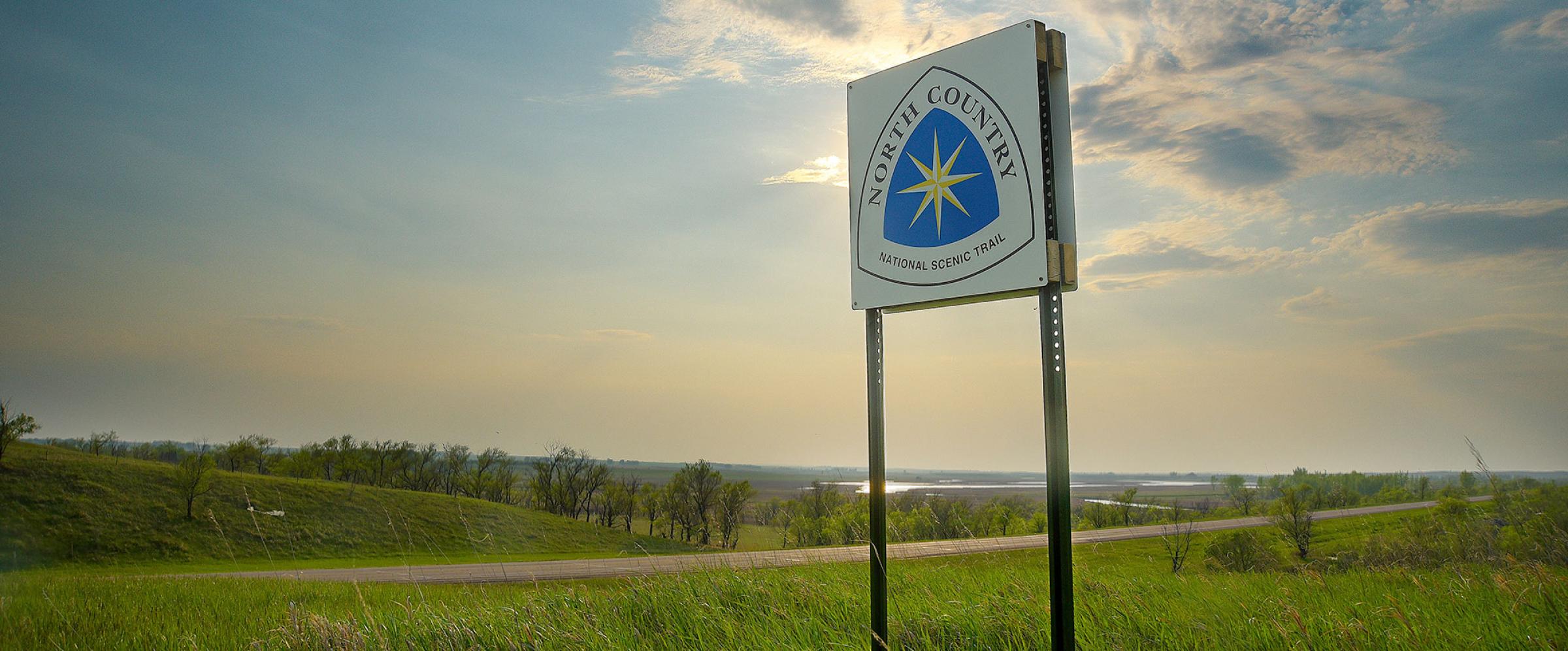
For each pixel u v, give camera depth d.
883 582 4.46
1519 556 6.06
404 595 6.98
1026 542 9.09
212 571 49.25
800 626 5.32
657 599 6.27
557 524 75.62
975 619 5.11
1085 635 4.58
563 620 5.83
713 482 83.81
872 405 4.63
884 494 4.55
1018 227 3.92
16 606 10.55
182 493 71.00
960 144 4.25
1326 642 4.12
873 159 4.75
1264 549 27.95
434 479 100.81
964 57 4.27
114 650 7.93
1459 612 4.79
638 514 92.88
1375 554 8.61
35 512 64.12
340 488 79.56
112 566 54.50
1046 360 3.78
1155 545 21.91
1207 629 4.55
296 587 15.62
